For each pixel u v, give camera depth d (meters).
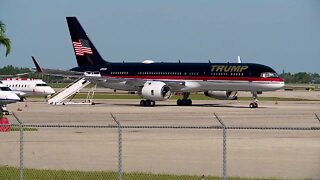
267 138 115.06
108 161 87.44
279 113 188.50
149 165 83.75
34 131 128.12
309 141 109.56
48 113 189.50
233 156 91.06
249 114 183.62
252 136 118.75
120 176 72.56
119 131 76.50
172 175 75.75
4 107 186.12
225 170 70.88
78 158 90.31
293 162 85.31
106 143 106.50
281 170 78.94
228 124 145.12
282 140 111.25
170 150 97.69
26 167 83.12
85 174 77.12
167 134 121.88
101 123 149.25
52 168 82.12
